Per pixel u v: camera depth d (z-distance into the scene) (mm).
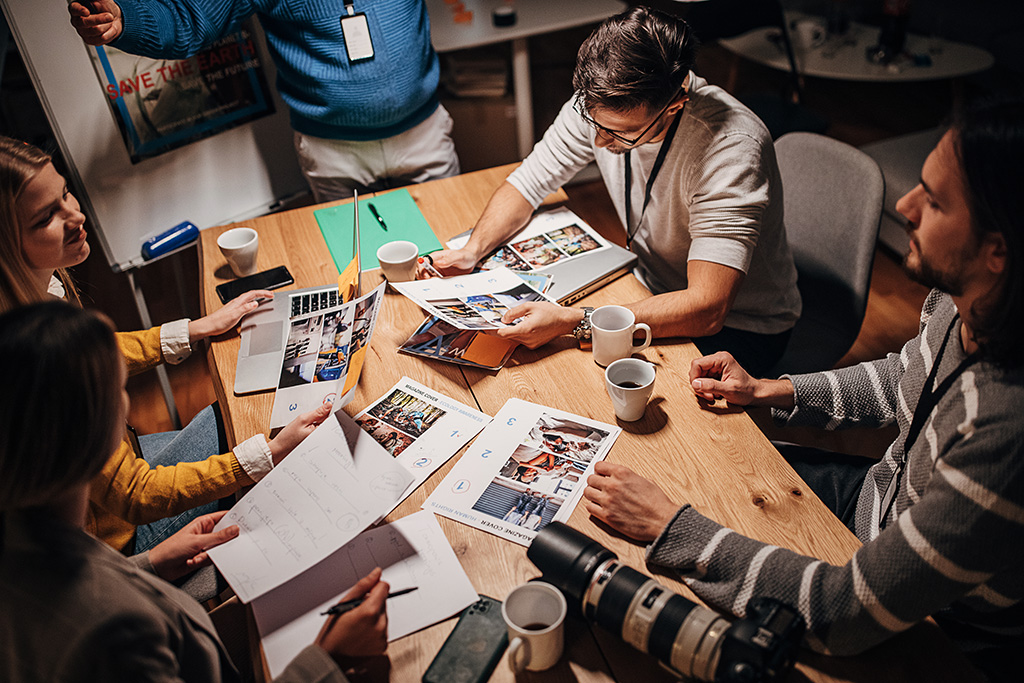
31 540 716
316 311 1481
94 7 1625
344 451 1133
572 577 873
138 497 1169
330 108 2045
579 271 1552
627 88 1297
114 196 2102
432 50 2227
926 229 863
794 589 883
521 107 3014
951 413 894
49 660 713
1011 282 778
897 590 822
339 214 1841
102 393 719
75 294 1452
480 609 922
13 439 672
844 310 1782
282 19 1952
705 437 1170
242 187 2408
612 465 1057
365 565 983
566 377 1308
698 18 3021
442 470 1126
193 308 2834
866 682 849
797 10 4305
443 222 1788
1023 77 3521
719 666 776
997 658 975
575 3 3074
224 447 1474
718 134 1451
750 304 1678
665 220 1627
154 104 2090
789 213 1865
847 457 1373
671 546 954
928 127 3746
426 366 1349
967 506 795
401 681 860
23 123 3834
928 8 3988
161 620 757
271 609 933
